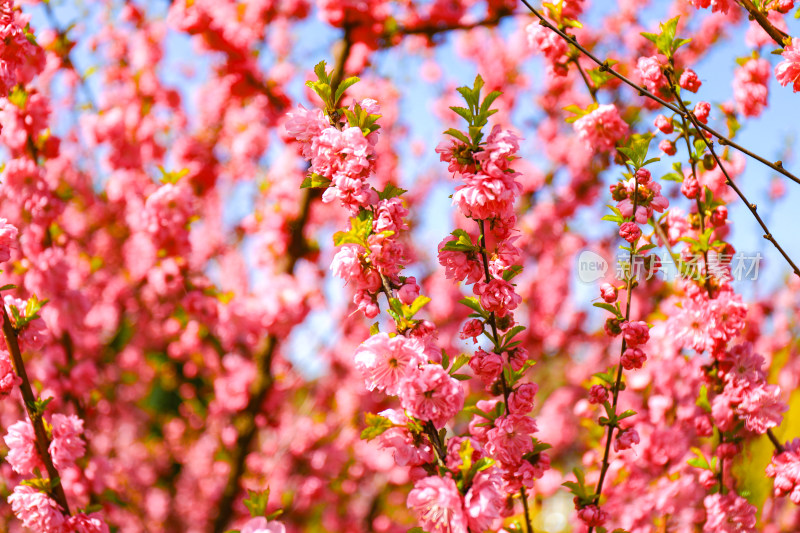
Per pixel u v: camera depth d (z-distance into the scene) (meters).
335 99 1.87
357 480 6.09
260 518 1.62
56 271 3.91
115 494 4.03
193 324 4.94
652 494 3.54
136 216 4.96
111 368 5.90
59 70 4.46
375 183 6.00
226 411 5.54
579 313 5.89
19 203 3.78
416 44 5.80
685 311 2.52
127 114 5.20
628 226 2.14
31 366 4.25
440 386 1.62
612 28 5.24
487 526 1.52
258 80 4.89
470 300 1.84
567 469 5.63
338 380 6.02
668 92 2.54
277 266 5.06
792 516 4.01
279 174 5.20
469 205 1.72
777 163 2.20
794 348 4.93
